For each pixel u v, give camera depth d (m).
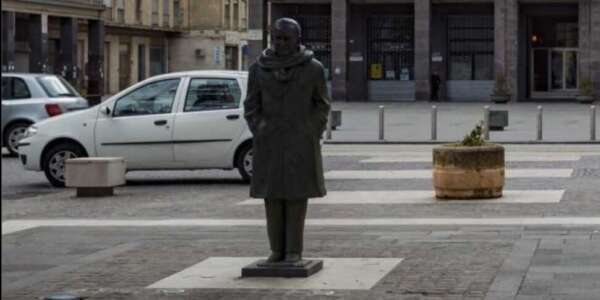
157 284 9.69
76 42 62.78
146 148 18.80
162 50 81.19
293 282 9.59
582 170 19.80
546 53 58.41
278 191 9.62
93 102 54.03
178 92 18.83
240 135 18.62
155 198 17.30
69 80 61.53
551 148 25.62
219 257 11.12
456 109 48.25
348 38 58.78
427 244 11.70
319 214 14.62
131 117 18.89
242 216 14.74
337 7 57.47
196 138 18.64
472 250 11.18
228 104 18.70
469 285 9.24
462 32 58.34
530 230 12.66
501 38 55.28
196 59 81.88
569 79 58.31
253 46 57.25
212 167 18.75
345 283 9.48
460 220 13.75
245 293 9.17
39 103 26.02
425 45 56.62
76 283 9.84
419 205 15.38
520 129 32.66
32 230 13.69
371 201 15.96
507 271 9.87
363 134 31.20
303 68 9.56
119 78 73.38
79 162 17.67
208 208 15.75
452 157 15.72
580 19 55.28
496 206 15.01
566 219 13.58
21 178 21.20
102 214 15.30
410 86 59.31
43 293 9.40
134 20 73.94
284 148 9.59
